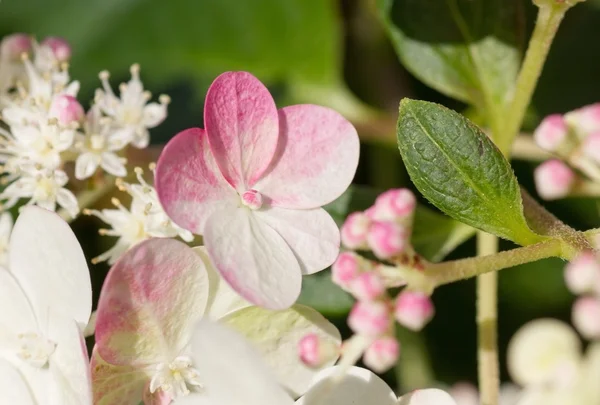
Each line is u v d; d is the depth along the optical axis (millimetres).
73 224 336
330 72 356
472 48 318
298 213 287
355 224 273
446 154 282
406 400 284
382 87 354
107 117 310
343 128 288
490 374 289
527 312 337
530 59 297
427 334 339
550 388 274
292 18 355
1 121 321
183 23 358
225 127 283
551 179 289
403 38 320
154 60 358
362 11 353
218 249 279
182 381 285
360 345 271
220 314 286
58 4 359
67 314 285
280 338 286
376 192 313
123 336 282
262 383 270
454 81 318
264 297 276
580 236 279
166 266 279
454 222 308
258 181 288
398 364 333
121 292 278
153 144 361
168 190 279
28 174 304
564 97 345
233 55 358
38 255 285
